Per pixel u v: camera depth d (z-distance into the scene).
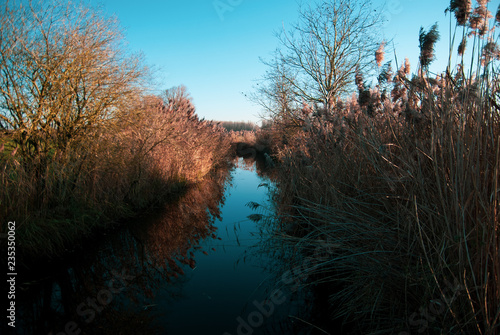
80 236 4.04
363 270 2.21
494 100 1.64
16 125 3.91
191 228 4.98
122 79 4.92
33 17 3.92
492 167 1.57
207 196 7.54
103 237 4.38
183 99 11.52
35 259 3.34
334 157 3.46
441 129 1.81
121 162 5.21
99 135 4.69
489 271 1.52
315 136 4.04
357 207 2.63
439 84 2.17
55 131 4.25
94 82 4.54
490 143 1.67
